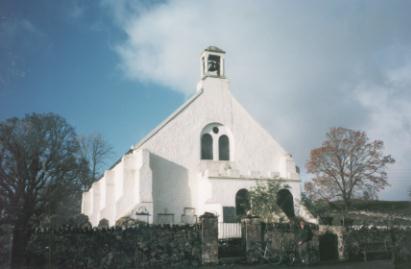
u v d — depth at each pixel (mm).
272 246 21000
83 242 17953
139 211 28859
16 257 16203
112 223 33062
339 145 57188
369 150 56000
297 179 32656
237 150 34906
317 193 57062
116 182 34031
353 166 56375
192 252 19688
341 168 56531
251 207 29781
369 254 22422
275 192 30406
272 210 29375
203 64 37062
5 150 40469
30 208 37875
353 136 56781
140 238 19016
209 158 34188
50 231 17422
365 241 22594
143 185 29641
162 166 32094
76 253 17656
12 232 16141
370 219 38969
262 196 29797
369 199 55250
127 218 27625
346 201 55438
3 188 39219
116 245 18500
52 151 43031
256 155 35375
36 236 17031
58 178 43375
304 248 20797
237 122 35719
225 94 36156
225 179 30953
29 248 16703
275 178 31984
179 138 33250
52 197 42125
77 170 46469
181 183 32312
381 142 55938
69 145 44969
